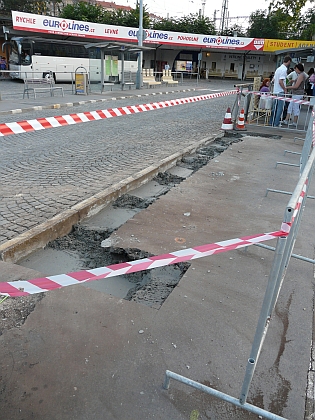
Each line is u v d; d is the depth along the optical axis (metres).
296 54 17.72
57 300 3.00
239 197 5.58
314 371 2.49
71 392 2.21
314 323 2.96
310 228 4.64
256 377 2.40
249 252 3.96
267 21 48.59
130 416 2.09
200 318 2.90
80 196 5.05
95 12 42.75
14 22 27.73
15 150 7.93
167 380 2.25
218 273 3.54
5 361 2.40
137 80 25.08
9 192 5.18
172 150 8.16
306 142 5.75
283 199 5.61
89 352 2.51
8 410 2.08
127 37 35.00
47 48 26.59
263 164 7.51
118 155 7.58
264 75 45.34
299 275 3.62
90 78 22.34
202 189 5.82
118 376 2.34
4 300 2.95
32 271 3.30
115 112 5.52
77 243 4.04
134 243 3.95
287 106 12.23
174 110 15.98
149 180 6.21
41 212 4.45
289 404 2.23
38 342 2.56
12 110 13.13
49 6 47.78
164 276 3.56
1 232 3.89
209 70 45.66
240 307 3.07
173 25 46.28
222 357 2.54
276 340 2.74
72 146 8.42
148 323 2.81
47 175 6.08
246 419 2.12
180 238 4.13
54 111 14.02
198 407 2.18
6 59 30.28
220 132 10.69
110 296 3.10
